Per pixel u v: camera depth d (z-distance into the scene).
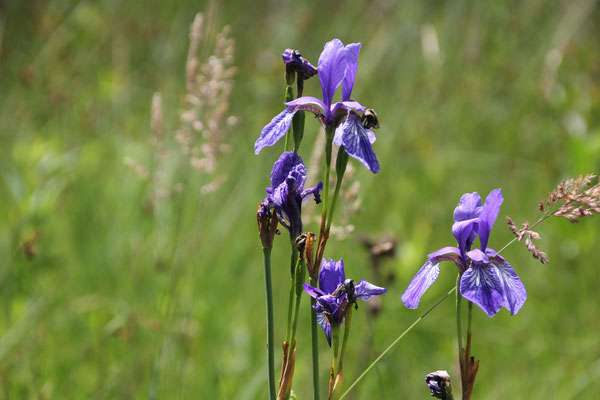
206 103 5.45
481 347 6.69
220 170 8.48
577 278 7.49
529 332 6.89
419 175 9.25
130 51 10.73
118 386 5.54
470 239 3.18
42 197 6.57
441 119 10.31
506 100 10.77
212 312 6.56
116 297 6.75
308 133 8.93
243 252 7.70
